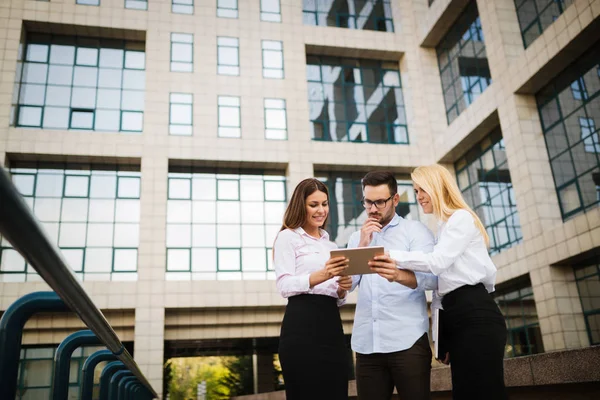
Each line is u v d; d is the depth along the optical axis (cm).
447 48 2644
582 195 1833
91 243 2189
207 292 2164
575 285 1834
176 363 5016
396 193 356
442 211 313
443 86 2673
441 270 294
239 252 2295
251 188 2409
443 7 2511
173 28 2491
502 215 2198
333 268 287
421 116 2638
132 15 2456
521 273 1970
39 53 2366
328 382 284
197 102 2409
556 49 1856
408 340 319
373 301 331
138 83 2423
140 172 2319
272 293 2214
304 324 290
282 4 2659
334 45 2645
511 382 432
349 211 2491
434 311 311
